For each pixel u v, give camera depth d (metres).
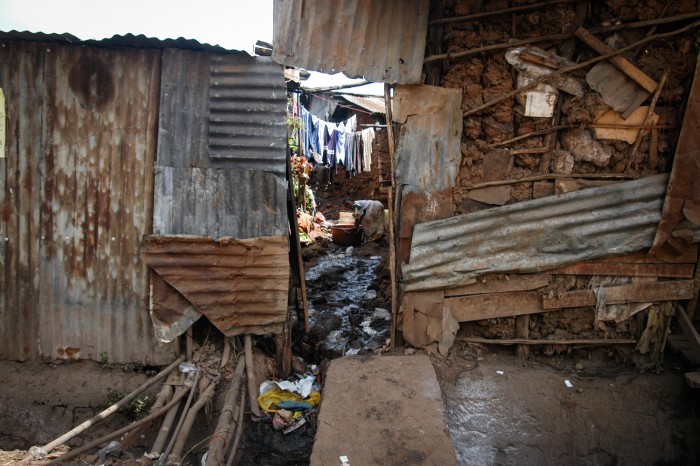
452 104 3.95
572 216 3.96
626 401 3.77
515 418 3.63
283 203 3.99
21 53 3.78
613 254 3.95
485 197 4.09
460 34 3.89
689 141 3.79
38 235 3.94
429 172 4.06
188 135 3.86
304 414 3.80
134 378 3.97
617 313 4.08
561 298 4.07
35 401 3.78
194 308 3.95
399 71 3.86
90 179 3.90
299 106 9.73
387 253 9.45
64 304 4.00
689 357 3.93
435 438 3.00
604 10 3.81
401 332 4.34
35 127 3.85
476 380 3.89
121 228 3.94
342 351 4.76
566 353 4.25
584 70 3.86
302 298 5.09
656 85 3.77
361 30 3.83
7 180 3.89
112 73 3.82
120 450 3.15
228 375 3.92
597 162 3.97
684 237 3.87
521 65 3.88
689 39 3.75
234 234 3.95
